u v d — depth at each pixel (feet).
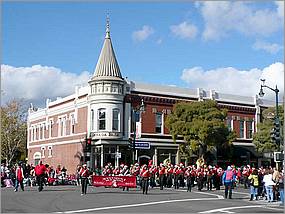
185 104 162.61
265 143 174.50
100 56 168.45
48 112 209.67
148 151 170.91
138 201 79.36
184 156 169.37
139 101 170.71
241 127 198.70
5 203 72.13
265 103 209.56
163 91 177.47
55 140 199.00
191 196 94.22
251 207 73.82
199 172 120.16
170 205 73.10
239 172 137.59
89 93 169.17
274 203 83.30
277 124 114.11
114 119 164.04
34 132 226.99
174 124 160.35
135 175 124.98
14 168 128.57
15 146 250.57
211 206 73.10
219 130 155.94
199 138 156.87
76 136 178.50
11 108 252.83
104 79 163.32
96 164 163.12
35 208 65.46
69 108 187.32
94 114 164.76
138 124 152.87
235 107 196.75
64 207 67.56
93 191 105.19
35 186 128.47
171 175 131.64
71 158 181.68
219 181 122.93
